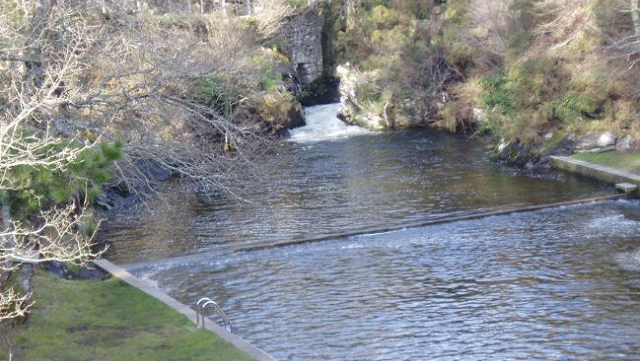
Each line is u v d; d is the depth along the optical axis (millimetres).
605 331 17312
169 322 17000
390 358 16359
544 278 21047
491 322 18141
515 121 38844
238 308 19750
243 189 34219
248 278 22203
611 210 28375
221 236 26828
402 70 52625
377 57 53969
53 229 16906
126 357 14844
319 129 52031
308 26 58031
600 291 19828
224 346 15375
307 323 18531
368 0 56875
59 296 18625
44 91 14180
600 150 36000
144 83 18844
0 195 11602
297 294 20656
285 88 50656
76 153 11789
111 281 20203
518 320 18203
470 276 21516
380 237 26094
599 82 36781
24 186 11680
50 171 11836
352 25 57062
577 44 38500
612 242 24109
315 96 59312
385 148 44125
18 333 15789
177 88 22125
